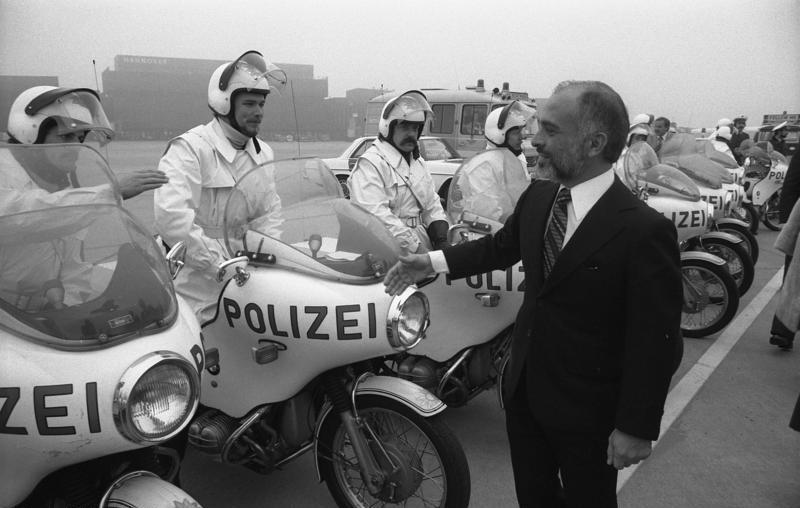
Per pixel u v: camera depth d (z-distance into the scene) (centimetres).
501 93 1396
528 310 193
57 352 167
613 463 175
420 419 243
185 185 297
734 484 313
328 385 252
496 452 342
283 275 245
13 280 176
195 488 308
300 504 295
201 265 286
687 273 520
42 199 204
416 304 241
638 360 168
